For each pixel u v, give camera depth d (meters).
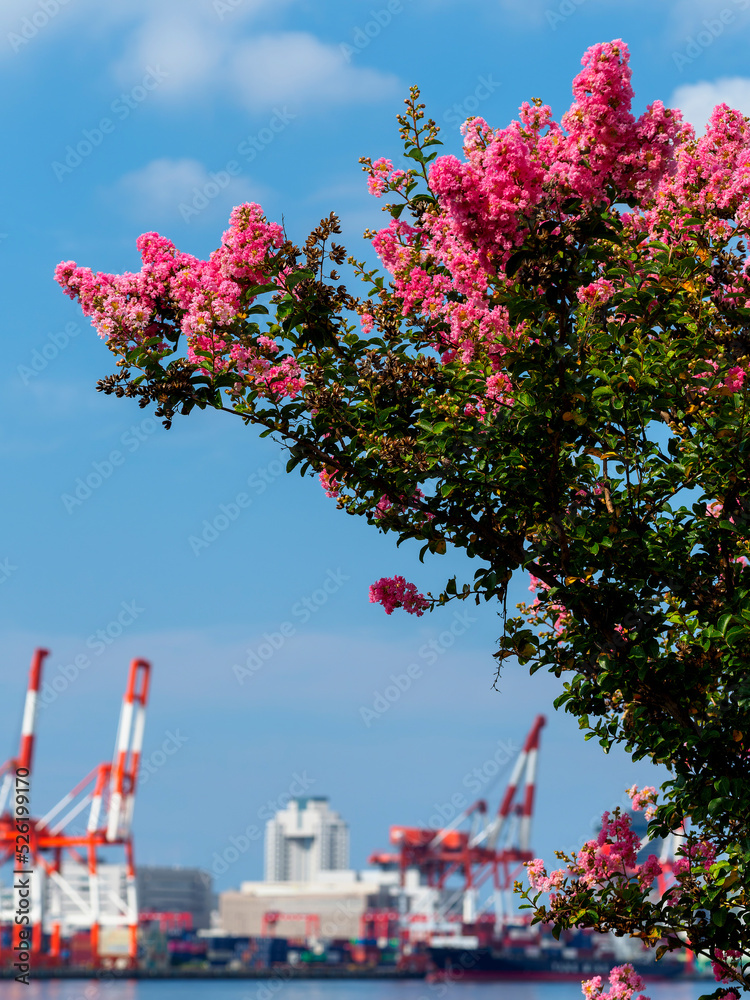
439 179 10.12
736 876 10.65
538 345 10.30
